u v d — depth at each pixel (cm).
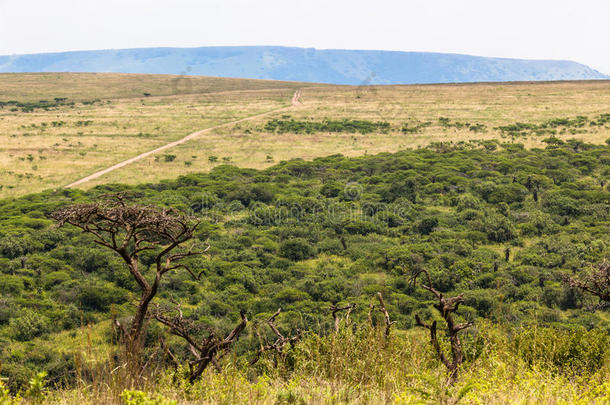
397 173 6869
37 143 9675
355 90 16500
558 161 7225
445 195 6156
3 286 3400
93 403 458
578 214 5394
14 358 2447
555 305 3125
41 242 4316
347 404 493
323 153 9288
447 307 630
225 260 4144
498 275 3694
